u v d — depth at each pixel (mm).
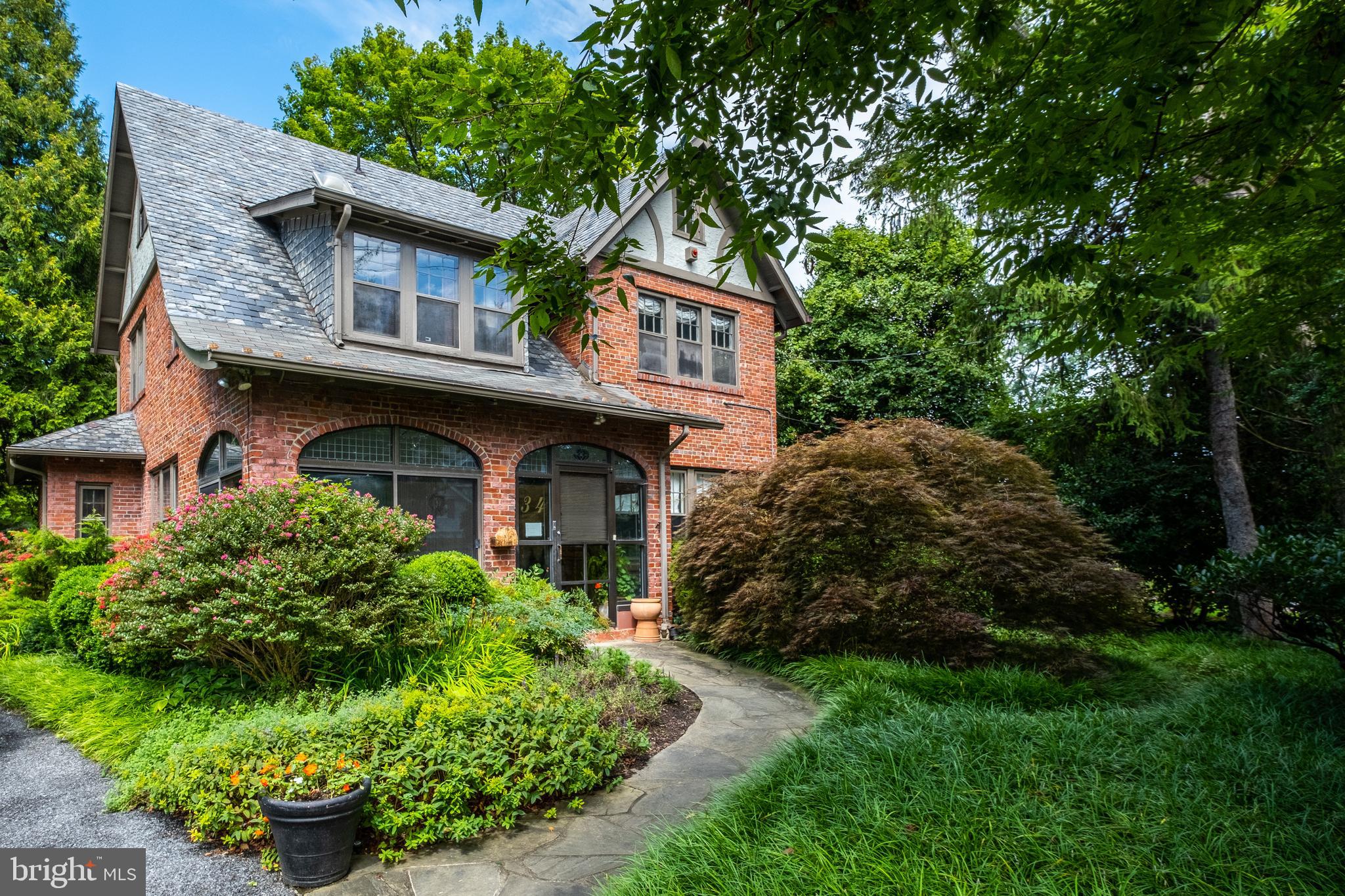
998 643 7797
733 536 8711
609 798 4500
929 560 7789
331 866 3492
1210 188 3906
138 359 12734
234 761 4109
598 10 2756
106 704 5855
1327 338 5289
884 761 4109
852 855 3041
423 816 3891
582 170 3316
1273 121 3176
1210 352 10289
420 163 21469
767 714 6309
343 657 5797
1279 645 8812
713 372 13141
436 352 9086
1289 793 3691
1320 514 11156
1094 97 3338
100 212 20234
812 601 7852
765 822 3553
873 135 5008
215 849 3869
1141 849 3033
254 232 9719
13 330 17672
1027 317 11391
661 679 6867
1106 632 7543
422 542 6480
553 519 9656
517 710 4684
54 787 4777
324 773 3846
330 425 7637
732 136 3393
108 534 11273
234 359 6516
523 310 3807
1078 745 4262
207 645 5309
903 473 8031
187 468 9250
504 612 6902
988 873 2893
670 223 12648
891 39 3117
